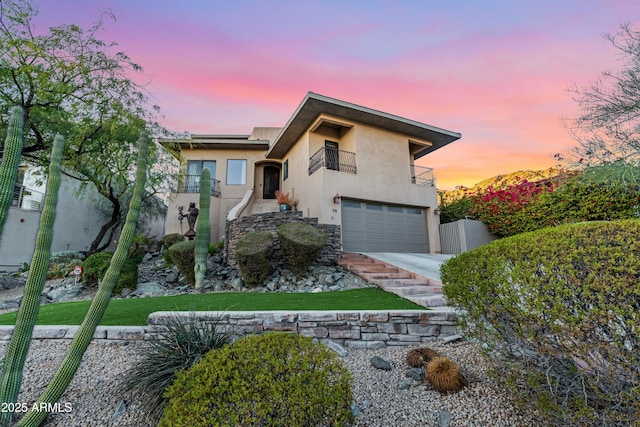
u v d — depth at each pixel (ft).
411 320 15.20
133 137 31.68
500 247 8.89
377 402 10.18
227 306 18.13
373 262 31.96
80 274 28.40
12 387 8.30
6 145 8.85
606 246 6.81
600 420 6.77
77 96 26.91
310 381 7.54
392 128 46.24
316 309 17.11
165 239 43.91
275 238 31.45
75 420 9.27
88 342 9.22
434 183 48.78
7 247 39.55
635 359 6.13
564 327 6.95
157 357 10.75
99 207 55.83
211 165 56.65
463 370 11.37
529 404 8.24
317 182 40.60
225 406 7.01
